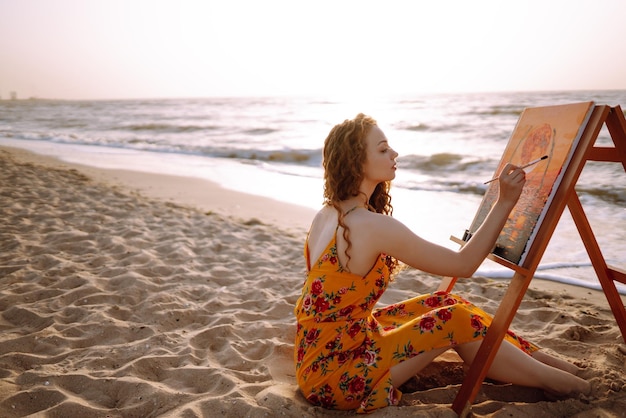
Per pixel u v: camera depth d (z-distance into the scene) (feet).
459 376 8.50
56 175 29.60
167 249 15.85
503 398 7.73
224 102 219.61
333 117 97.81
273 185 28.84
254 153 42.96
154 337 9.72
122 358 9.02
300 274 14.20
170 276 13.46
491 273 14.49
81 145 53.62
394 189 27.20
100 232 17.57
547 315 11.21
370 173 6.82
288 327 10.43
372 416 6.74
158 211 21.39
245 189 27.66
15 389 7.81
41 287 12.28
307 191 27.02
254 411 6.98
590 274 14.16
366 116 6.94
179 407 7.29
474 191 26.35
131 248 15.72
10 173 28.78
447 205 22.93
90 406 7.30
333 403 7.04
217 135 63.31
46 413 7.03
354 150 6.70
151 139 59.21
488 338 6.92
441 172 32.58
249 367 8.89
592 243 8.49
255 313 11.27
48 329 10.00
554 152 7.22
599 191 23.84
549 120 7.76
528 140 8.19
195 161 39.78
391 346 7.04
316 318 6.94
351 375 6.88
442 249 6.57
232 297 12.34
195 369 8.44
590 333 10.06
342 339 6.92
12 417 7.09
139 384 7.88
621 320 8.78
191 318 11.02
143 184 28.94
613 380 7.63
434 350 7.11
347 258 6.68
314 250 7.20
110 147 51.72
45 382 7.97
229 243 17.20
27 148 49.39
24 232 17.25
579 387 7.36
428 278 13.93
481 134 53.72
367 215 6.64
